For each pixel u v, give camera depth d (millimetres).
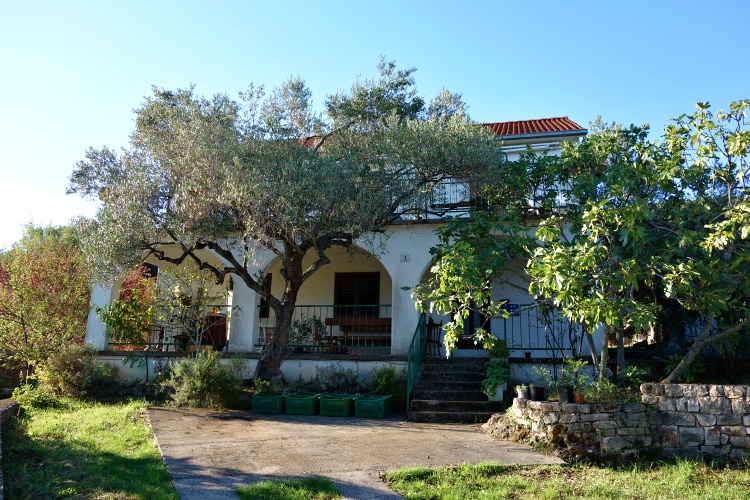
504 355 11336
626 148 9914
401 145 10875
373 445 7914
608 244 8742
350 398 10727
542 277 7590
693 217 9109
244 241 10555
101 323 13992
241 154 10125
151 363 13492
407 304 12805
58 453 7141
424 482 6230
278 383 11781
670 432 7836
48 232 23875
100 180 11602
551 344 11875
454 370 11734
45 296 14273
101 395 12688
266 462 6895
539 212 11266
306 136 11789
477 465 6852
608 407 7855
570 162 10352
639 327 7629
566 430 7711
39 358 13430
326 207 9984
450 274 8180
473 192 11523
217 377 11242
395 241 13203
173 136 10805
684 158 9016
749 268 8156
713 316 8633
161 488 5742
